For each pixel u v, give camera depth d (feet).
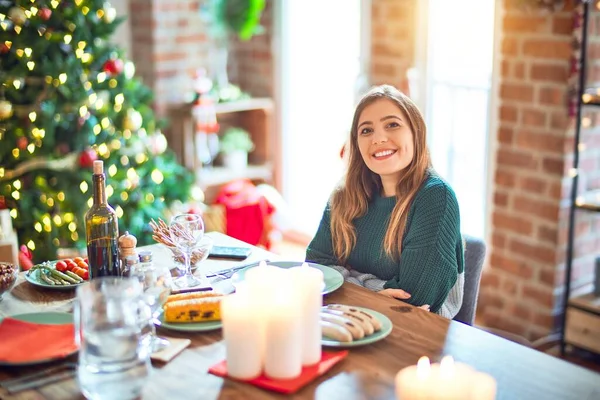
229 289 6.32
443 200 6.63
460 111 12.23
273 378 4.72
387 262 6.91
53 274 6.61
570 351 10.62
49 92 11.35
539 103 10.44
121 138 12.31
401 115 6.78
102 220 6.27
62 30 11.44
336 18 14.16
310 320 4.82
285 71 15.39
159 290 5.28
